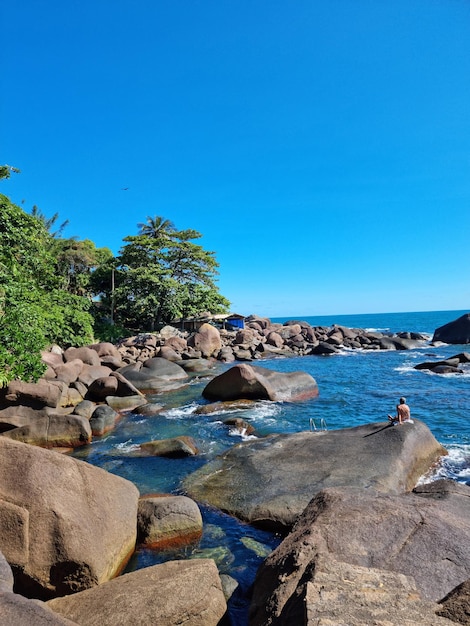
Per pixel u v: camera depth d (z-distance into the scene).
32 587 4.63
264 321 57.50
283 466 8.70
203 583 4.23
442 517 5.01
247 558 6.07
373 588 2.87
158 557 6.04
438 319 136.88
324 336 49.78
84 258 46.59
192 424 13.66
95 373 19.34
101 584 4.46
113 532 5.55
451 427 12.97
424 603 2.72
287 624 2.87
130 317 47.41
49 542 4.69
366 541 4.45
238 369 17.16
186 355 30.41
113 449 11.05
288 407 16.06
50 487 5.00
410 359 31.66
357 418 14.58
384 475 7.92
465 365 25.89
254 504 7.33
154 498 6.92
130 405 16.12
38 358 13.95
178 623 3.84
